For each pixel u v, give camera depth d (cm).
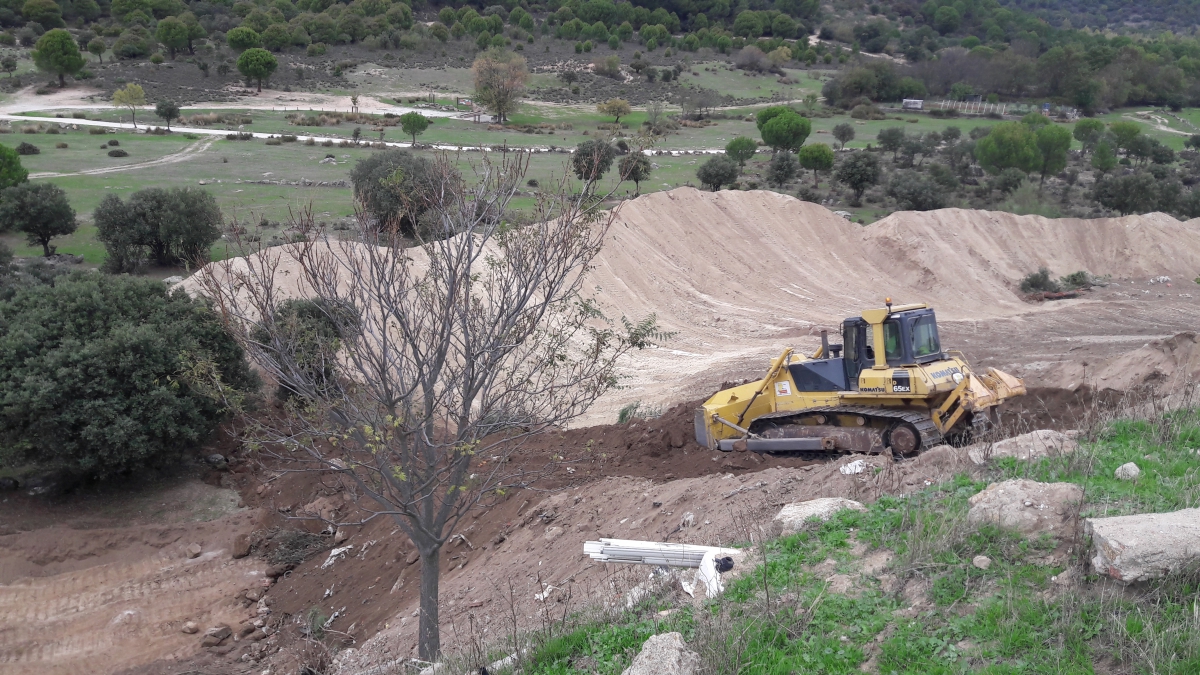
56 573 1565
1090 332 3128
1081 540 670
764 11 17225
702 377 2389
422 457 912
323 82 9981
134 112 7700
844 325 1366
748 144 6431
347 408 877
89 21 12581
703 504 1084
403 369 898
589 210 910
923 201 5406
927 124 9531
